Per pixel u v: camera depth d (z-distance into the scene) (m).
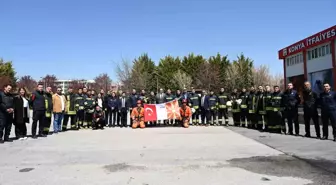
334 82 30.14
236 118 15.27
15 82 56.53
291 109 11.01
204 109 15.46
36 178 5.52
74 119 13.98
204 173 5.78
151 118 14.88
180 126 15.24
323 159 6.81
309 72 34.78
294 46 37.31
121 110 15.19
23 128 11.16
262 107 12.79
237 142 9.51
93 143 9.59
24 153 7.93
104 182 5.25
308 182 5.10
